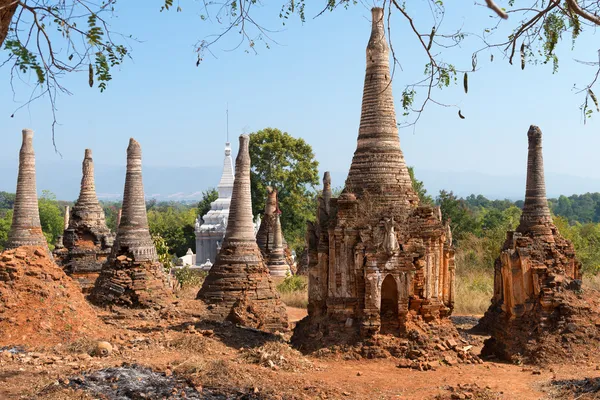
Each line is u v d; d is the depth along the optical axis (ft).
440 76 44.55
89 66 40.68
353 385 56.70
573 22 45.27
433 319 70.54
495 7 32.22
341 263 70.18
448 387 56.59
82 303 74.64
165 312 86.28
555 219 201.26
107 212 504.43
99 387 49.67
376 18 74.23
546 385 58.65
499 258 86.33
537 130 81.00
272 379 56.18
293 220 284.61
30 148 105.81
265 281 91.61
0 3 35.47
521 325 74.84
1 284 68.49
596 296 75.10
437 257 71.51
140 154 93.25
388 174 71.72
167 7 42.75
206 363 58.18
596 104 45.96
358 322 68.69
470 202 643.45
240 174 93.45
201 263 237.66
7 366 55.01
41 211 313.73
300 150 285.23
